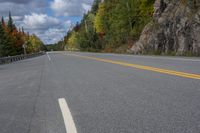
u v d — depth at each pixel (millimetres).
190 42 28438
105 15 91188
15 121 5418
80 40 124188
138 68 14680
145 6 57969
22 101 7422
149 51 38312
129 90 7949
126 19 65875
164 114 5172
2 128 4992
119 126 4637
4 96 8445
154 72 12227
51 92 8594
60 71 16125
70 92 8328
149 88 8055
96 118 5227
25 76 14680
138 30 59688
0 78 14836
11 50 89188
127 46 59031
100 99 6945
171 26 33094
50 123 5121
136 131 4320
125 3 66750
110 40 79438
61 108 6211
